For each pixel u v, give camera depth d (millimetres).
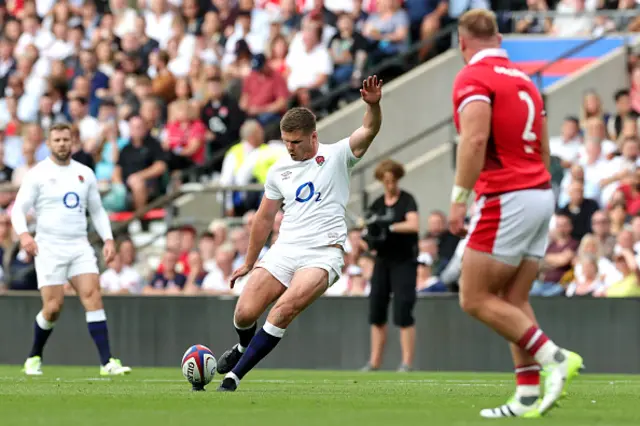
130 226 64875
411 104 67375
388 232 47844
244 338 30484
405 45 69625
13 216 40844
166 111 69188
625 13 66875
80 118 71062
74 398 26766
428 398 28031
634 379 42688
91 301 41469
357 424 20141
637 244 52281
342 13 71438
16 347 55094
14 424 20109
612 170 58594
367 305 51844
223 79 71062
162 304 53938
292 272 29453
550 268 53031
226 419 20969
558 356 21578
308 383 36906
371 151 66875
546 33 70062
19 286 58312
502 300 22578
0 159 70812
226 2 74438
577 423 20688
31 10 78062
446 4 70125
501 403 26141
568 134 60281
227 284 55688
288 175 29453
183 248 57719
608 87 66000
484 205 22500
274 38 71438
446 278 53188
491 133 22469
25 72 75750
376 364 49281
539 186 22547
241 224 61344
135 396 27422
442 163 64375
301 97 68750
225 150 66375
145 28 75500
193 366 29812
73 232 41375
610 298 49281
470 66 22781
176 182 63625
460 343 51000
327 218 29328
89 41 77875
